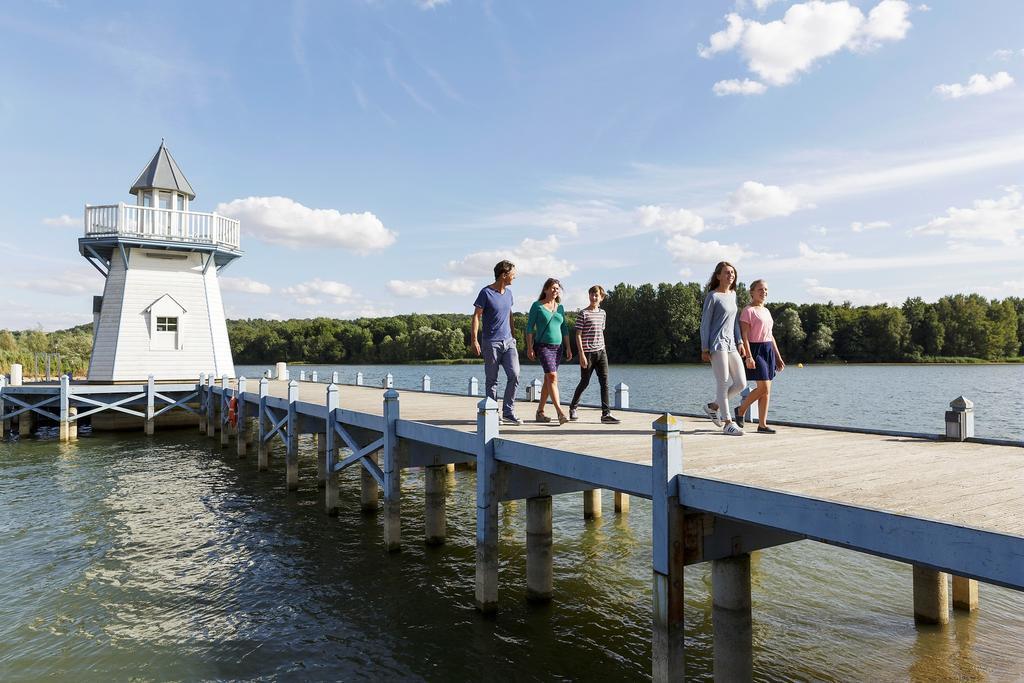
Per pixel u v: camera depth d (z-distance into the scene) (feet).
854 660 20.20
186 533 36.11
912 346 280.31
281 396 56.24
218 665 21.07
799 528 13.00
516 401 42.63
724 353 23.29
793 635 22.03
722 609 16.49
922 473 15.99
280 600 26.37
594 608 24.93
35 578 29.22
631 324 313.32
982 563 10.32
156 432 79.20
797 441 21.79
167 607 25.88
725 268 23.24
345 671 20.47
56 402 73.51
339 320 458.91
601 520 37.40
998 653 20.31
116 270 83.51
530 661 20.81
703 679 19.66
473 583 27.81
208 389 74.54
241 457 61.21
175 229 82.99
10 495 45.62
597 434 24.00
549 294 27.84
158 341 83.51
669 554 15.33
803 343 289.53
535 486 24.73
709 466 16.97
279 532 36.09
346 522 38.09
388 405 31.12
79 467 56.44
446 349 372.38
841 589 26.11
